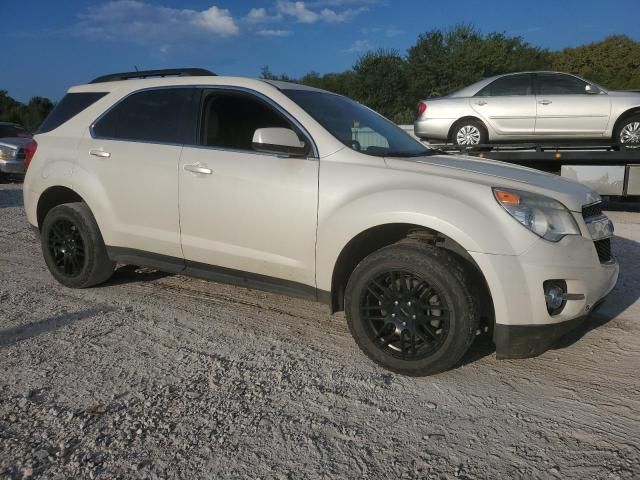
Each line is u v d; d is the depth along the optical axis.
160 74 4.81
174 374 3.40
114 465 2.51
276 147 3.75
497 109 9.61
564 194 3.39
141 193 4.44
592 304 3.34
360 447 2.68
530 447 2.68
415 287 3.32
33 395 3.12
